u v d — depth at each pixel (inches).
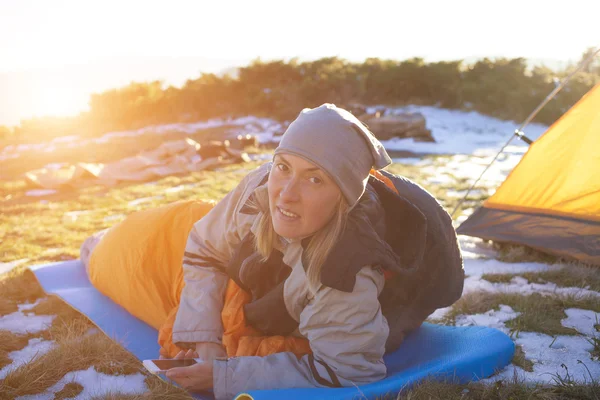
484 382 113.7
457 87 998.4
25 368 118.6
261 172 113.8
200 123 900.6
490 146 737.0
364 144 92.4
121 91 962.1
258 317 109.1
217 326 112.5
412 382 103.3
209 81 987.9
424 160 588.1
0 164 642.2
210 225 119.0
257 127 852.6
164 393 109.3
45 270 181.6
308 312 99.5
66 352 126.2
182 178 475.5
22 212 351.9
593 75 922.1
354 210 97.3
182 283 134.3
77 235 283.3
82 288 164.2
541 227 222.2
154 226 144.5
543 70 997.2
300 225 92.6
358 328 97.6
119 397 108.7
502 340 124.0
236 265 109.3
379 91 1019.9
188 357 109.4
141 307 139.3
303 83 933.8
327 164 88.2
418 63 1030.4
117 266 145.2
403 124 767.1
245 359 100.9
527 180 228.1
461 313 156.9
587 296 163.3
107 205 371.2
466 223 241.3
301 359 101.8
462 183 425.1
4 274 198.7
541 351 130.6
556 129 217.3
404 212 106.0
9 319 154.7
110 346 129.0
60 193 428.8
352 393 94.8
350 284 93.8
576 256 205.0
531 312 152.3
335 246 94.0
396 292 116.8
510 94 922.7
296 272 100.4
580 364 123.7
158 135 804.6
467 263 212.2
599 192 213.0
